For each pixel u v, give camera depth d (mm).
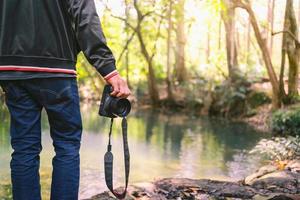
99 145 7836
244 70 16422
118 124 11438
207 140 9328
